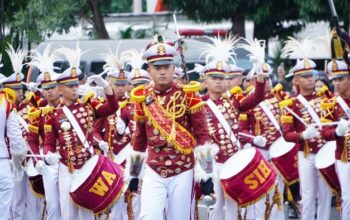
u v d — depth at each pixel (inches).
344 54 592.4
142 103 509.4
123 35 1331.2
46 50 641.0
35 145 637.3
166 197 508.4
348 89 624.1
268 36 1238.9
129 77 699.4
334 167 641.0
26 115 690.8
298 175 687.1
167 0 1211.2
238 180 588.4
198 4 1187.9
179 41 579.2
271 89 705.0
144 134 513.3
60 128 613.0
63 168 610.9
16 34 1132.5
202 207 736.3
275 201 629.3
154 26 1320.1
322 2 1144.8
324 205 663.1
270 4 1182.9
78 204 598.5
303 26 1219.9
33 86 700.0
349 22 1155.3
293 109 658.8
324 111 632.4
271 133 697.0
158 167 506.9
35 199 678.5
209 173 498.0
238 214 603.8
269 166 599.2
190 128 507.5
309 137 627.8
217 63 614.5
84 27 1323.8
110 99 613.0
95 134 661.9
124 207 661.3
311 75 660.1
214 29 1221.1
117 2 1759.4
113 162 610.5
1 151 568.4
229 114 611.8
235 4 1170.6
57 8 1159.6
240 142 662.5
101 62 1159.0
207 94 618.2
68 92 614.5
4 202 569.3
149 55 504.4
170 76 505.4
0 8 1132.5
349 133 609.3
